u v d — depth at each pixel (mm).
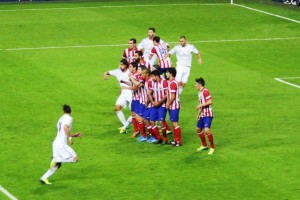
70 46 109438
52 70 96188
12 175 62062
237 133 72438
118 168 63594
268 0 145625
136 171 62812
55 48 108125
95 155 66688
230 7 137750
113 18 128375
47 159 65625
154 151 67750
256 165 63719
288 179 60625
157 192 58406
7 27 120875
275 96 85188
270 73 95562
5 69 96188
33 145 69188
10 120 76312
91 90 87500
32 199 57344
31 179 61281
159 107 68938
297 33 118625
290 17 129375
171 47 109750
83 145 69250
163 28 121625
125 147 68812
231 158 65500
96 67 98062
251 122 75750
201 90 66125
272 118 77000
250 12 133500
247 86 89562
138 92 69938
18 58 102000
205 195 57781
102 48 108500
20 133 72500
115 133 72938
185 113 79375
